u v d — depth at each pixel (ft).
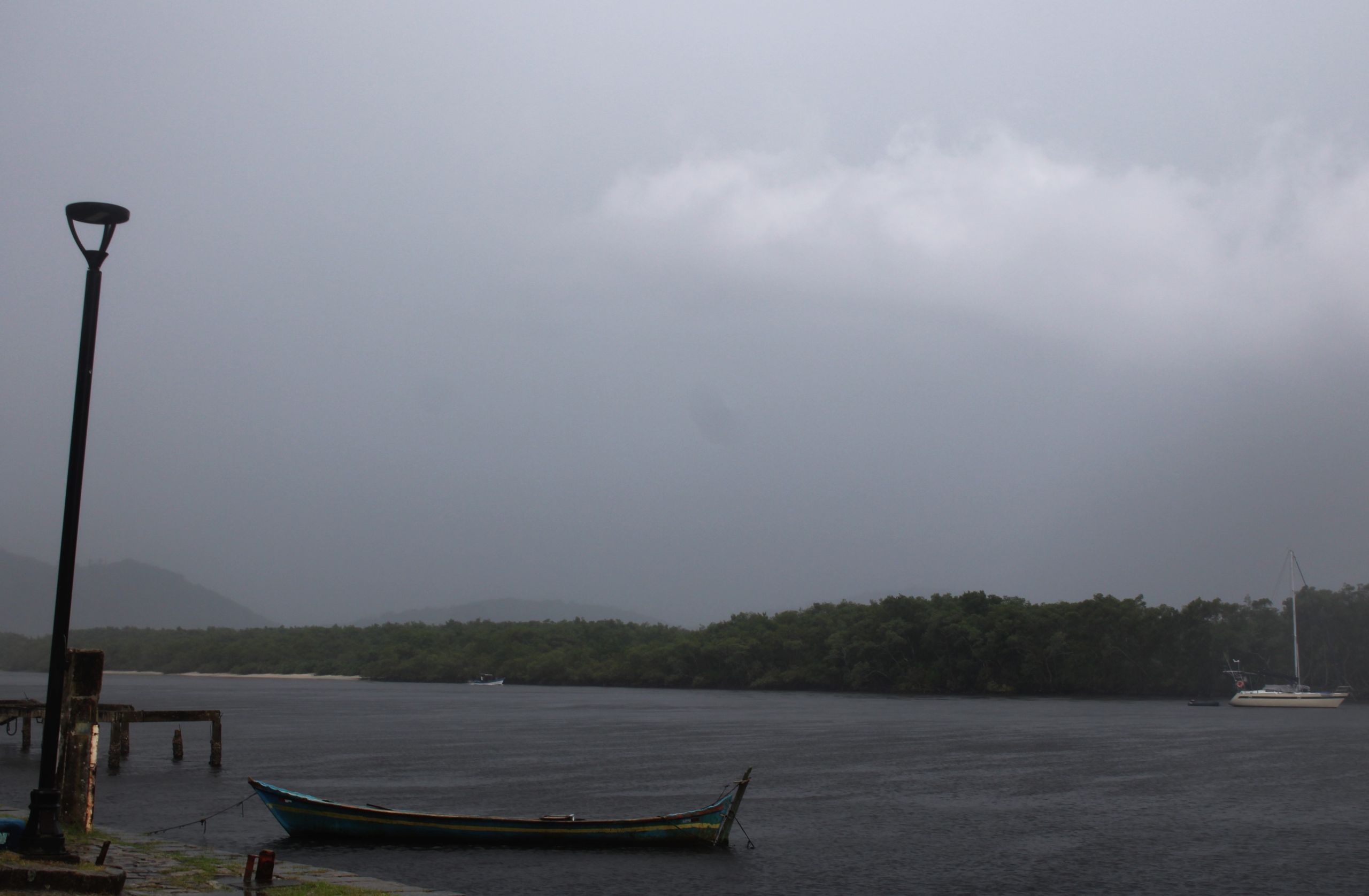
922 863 125.29
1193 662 577.02
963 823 154.10
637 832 128.88
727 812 130.93
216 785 186.19
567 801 172.45
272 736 309.63
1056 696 594.65
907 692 628.69
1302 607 603.26
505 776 207.00
